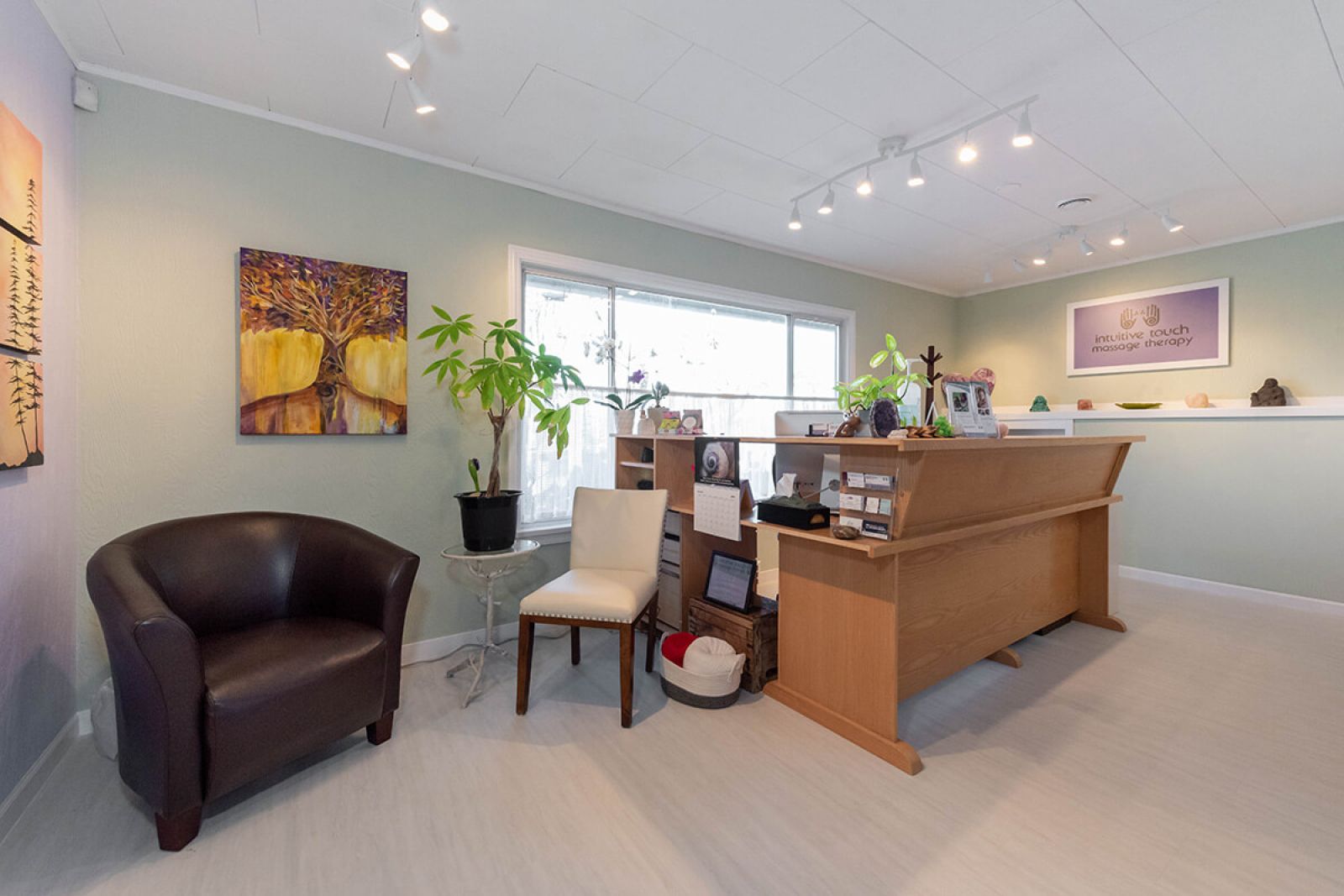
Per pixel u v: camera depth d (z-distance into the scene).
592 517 2.77
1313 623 3.29
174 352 2.26
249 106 2.38
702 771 1.89
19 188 1.65
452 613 2.91
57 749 1.91
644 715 2.26
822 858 1.51
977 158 2.82
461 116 2.47
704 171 2.99
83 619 2.10
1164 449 4.14
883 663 1.99
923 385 3.18
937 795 1.76
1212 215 3.57
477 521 2.55
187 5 1.81
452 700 2.38
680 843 1.56
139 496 2.20
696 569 2.92
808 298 4.45
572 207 3.28
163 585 1.89
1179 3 1.79
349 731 1.87
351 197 2.62
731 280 4.00
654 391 3.34
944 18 1.87
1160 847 1.54
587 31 1.94
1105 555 3.23
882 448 2.00
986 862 1.49
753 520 2.46
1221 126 2.52
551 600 2.23
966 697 2.40
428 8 1.67
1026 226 3.77
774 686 2.40
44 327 1.83
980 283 5.24
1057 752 1.99
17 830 1.60
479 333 2.96
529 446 3.24
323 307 2.53
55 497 1.92
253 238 2.40
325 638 1.90
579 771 1.89
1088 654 2.85
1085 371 4.76
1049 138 2.63
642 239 3.56
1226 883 1.42
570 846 1.55
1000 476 2.35
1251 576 3.77
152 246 2.21
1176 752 1.99
